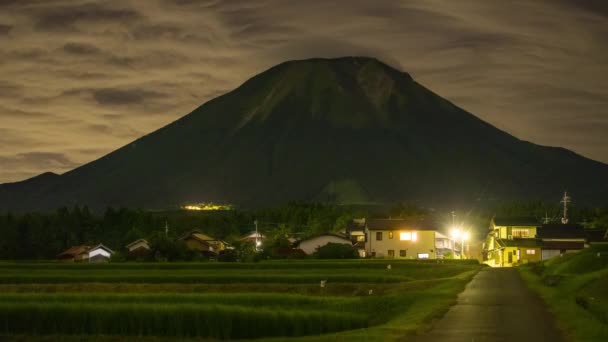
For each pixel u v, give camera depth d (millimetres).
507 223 127500
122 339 47438
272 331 48625
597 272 67750
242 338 48094
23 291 72438
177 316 48875
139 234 152625
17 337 48156
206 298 57625
